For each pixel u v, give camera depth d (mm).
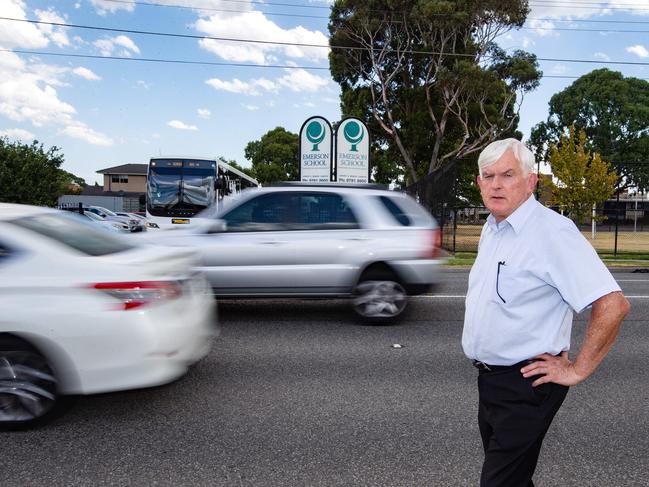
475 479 3289
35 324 3719
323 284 7145
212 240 7039
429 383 5047
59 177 30875
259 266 7062
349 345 6340
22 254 3869
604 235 38969
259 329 7094
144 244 4723
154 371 3846
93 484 3176
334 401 4566
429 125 36438
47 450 3609
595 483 3271
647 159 60688
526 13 31766
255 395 4691
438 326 7340
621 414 4363
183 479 3244
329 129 18172
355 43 34438
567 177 33125
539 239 2078
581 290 1999
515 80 34719
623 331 7266
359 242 7141
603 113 62406
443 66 33781
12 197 28953
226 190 22078
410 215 7414
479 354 2244
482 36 33656
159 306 3945
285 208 7223
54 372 3799
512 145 2188
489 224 2271
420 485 3213
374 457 3559
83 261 3893
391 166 45031
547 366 2084
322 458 3535
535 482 3281
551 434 3979
